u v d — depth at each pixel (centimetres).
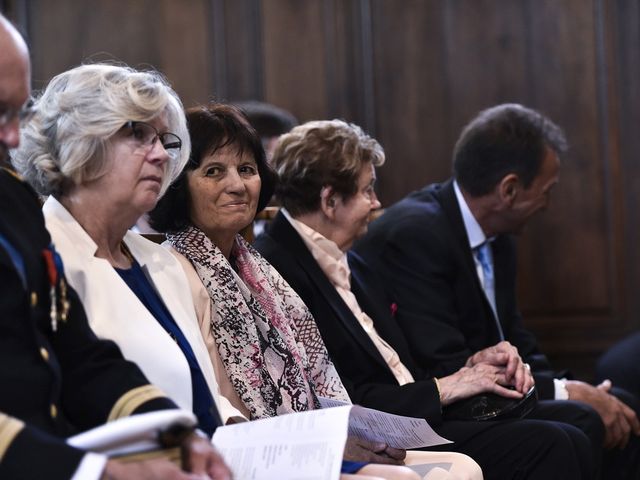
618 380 952
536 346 844
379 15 1271
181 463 370
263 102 1254
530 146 779
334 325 650
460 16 1276
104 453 359
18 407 366
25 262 384
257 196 575
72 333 407
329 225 675
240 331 532
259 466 427
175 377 445
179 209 561
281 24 1259
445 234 768
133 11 1233
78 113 448
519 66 1278
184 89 1245
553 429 643
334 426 429
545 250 1288
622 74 1282
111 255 476
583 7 1279
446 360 725
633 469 805
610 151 1283
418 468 535
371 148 684
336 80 1265
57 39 1219
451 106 1277
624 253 1288
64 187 461
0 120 380
